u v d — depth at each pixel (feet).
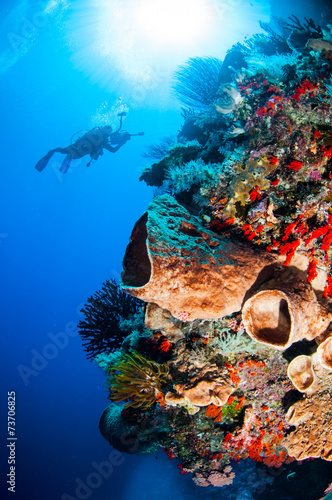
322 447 11.58
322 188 10.92
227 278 10.09
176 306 9.98
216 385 11.21
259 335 9.66
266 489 19.71
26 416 107.65
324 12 22.98
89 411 109.19
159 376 12.75
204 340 12.23
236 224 12.06
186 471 14.53
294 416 11.69
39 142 157.38
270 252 11.01
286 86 12.80
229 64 19.90
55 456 85.66
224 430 12.75
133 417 15.88
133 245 11.37
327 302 10.41
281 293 9.00
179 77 23.67
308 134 11.30
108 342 19.53
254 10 55.31
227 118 14.94
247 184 11.80
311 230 10.78
